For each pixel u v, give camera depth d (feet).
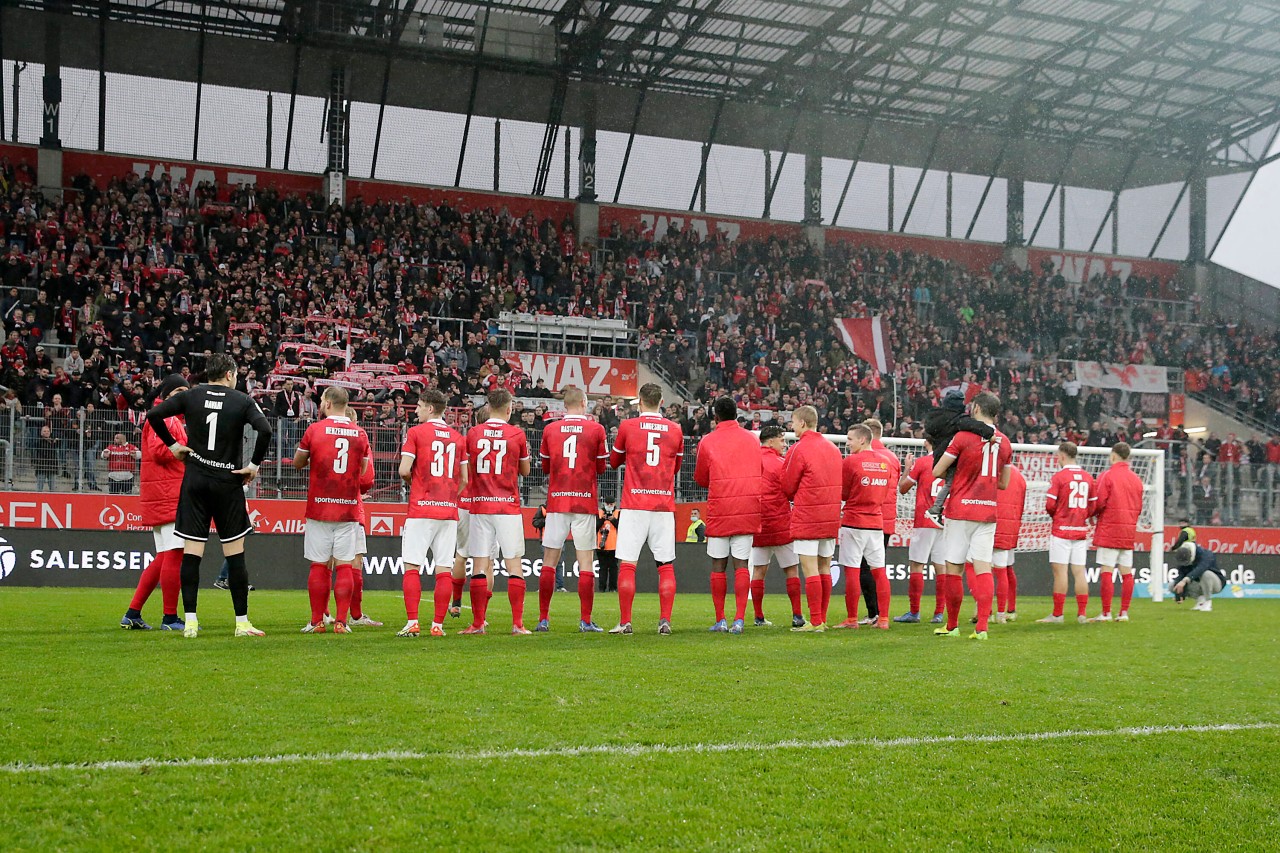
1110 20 84.99
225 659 22.04
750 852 11.19
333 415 28.58
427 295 86.79
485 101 94.63
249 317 79.10
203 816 11.61
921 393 94.07
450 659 22.59
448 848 10.93
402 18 83.92
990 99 100.01
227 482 26.18
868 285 103.65
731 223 104.68
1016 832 12.12
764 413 85.81
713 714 17.26
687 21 85.30
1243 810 13.15
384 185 96.12
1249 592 71.72
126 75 87.51
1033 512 55.11
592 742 15.20
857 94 99.30
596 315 91.35
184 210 87.10
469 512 29.27
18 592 47.83
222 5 81.76
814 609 31.35
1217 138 110.83
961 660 24.73
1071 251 114.32
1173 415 103.50
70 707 16.71
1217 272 116.06
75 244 81.20
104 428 57.16
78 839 10.88
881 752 15.16
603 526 60.70
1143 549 71.05
